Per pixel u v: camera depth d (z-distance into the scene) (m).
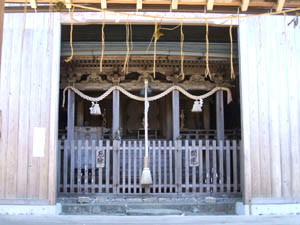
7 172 8.27
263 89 8.77
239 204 8.77
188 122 16.02
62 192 10.04
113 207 9.20
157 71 12.18
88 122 15.38
